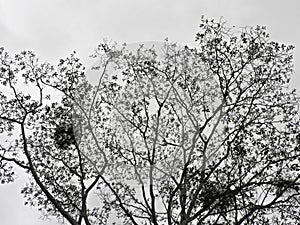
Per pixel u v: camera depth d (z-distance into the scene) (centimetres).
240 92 892
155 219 781
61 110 945
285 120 923
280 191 881
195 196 803
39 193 964
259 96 907
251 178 866
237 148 880
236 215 855
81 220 870
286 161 904
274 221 902
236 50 916
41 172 970
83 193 889
